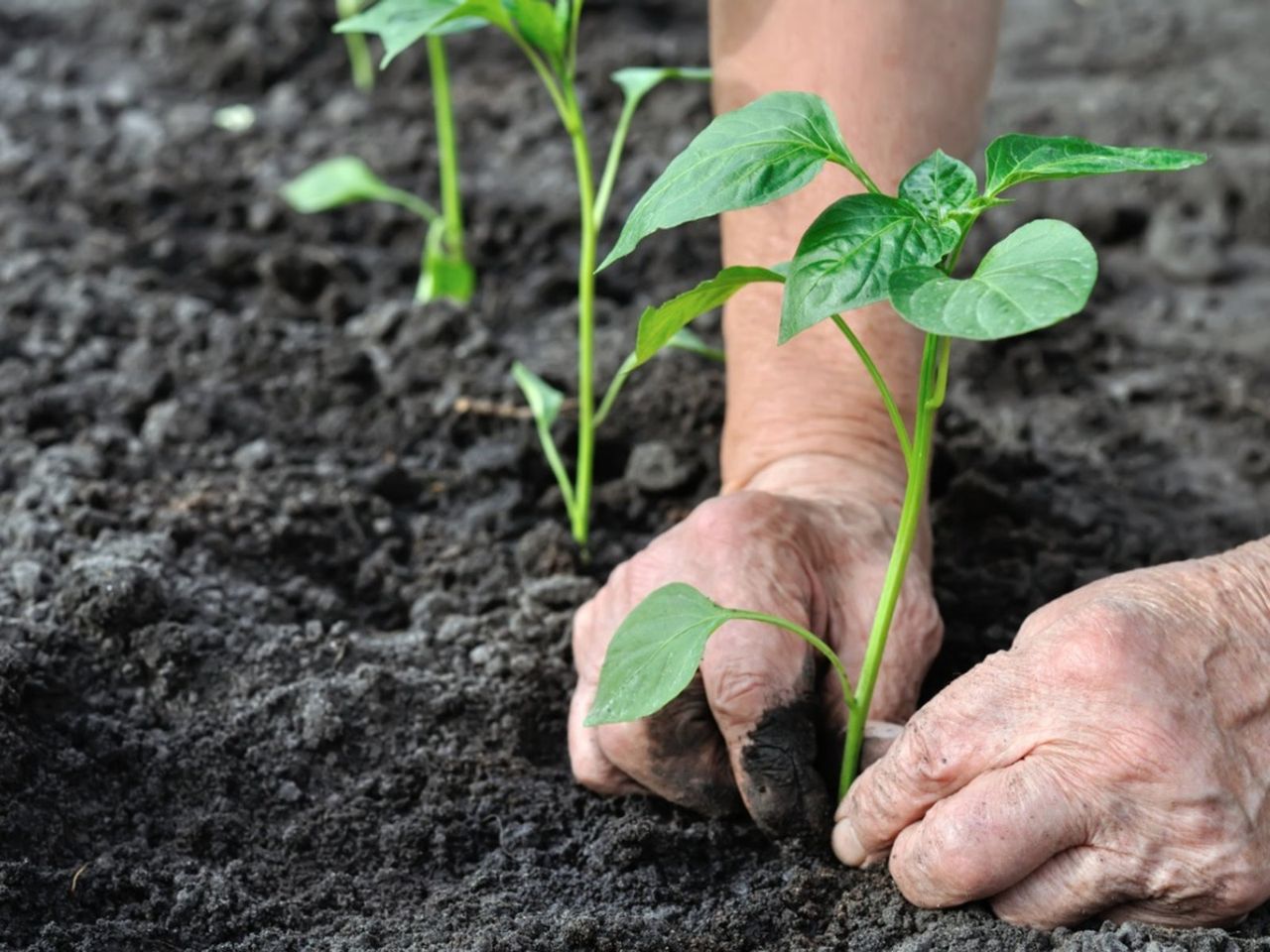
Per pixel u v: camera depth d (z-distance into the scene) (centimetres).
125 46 202
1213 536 124
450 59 198
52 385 131
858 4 105
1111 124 184
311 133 180
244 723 108
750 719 100
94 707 108
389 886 103
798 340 110
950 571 118
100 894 100
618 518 125
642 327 93
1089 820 94
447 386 134
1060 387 138
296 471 126
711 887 102
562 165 173
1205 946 94
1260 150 175
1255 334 147
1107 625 94
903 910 98
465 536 123
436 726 110
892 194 107
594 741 104
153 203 161
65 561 115
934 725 96
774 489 109
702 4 214
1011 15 223
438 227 148
